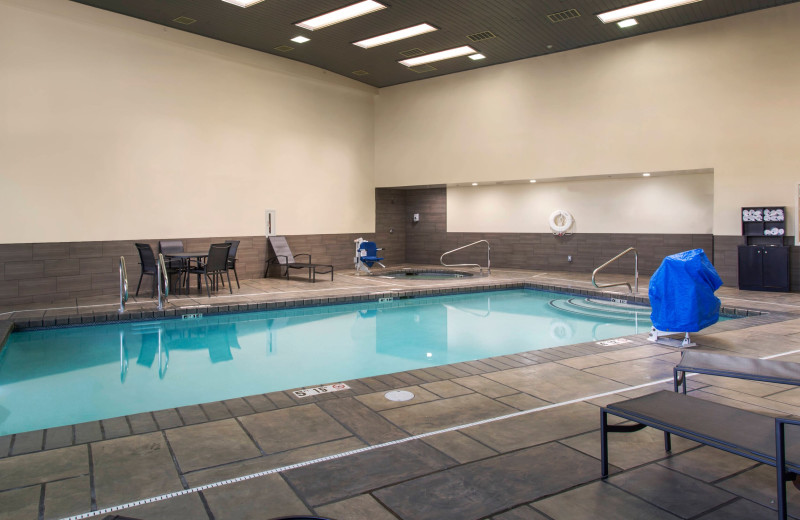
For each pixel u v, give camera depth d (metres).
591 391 3.60
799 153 8.11
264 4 8.01
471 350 5.66
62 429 2.95
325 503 2.16
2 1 7.29
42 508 2.12
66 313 6.65
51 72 7.80
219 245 8.18
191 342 5.96
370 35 9.37
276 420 3.09
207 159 9.76
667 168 9.30
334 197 12.15
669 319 4.93
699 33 8.88
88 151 8.21
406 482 2.34
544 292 9.41
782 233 8.26
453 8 8.20
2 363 5.08
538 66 10.63
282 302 7.66
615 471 2.43
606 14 8.48
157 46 8.98
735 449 1.93
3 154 7.39
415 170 12.46
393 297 8.55
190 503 2.16
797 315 6.28
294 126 11.23
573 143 10.29
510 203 12.30
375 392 3.60
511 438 2.82
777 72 8.23
